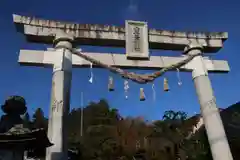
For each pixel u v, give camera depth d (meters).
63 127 9.86
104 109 30.73
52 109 10.13
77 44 12.48
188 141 22.91
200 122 23.52
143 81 11.94
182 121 27.11
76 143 25.38
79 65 11.70
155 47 13.45
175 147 25.03
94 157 25.08
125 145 27.09
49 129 9.90
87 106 31.33
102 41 12.52
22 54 11.15
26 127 7.13
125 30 12.78
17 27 11.66
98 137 26.81
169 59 13.00
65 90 10.59
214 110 11.85
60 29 11.95
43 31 11.69
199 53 13.19
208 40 13.88
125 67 12.39
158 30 13.34
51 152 9.29
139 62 12.49
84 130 27.28
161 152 25.80
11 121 6.95
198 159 20.61
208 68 13.24
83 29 12.26
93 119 29.31
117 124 29.19
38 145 7.21
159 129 27.38
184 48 13.70
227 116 18.72
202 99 12.20
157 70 12.88
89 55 12.05
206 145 20.39
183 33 13.66
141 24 13.09
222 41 14.21
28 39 11.77
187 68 12.96
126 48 12.42
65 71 10.95
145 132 28.09
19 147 6.60
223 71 13.54
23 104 7.30
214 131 11.41
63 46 11.45
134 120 29.03
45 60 11.21
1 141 6.35
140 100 11.75
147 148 26.66
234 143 17.28
